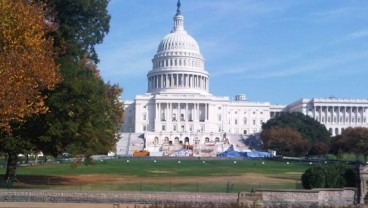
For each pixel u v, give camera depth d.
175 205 32.16
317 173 41.72
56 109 50.34
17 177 59.44
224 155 182.88
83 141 52.62
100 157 155.25
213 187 52.03
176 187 51.62
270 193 39.34
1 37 40.53
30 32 41.78
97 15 62.50
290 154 176.12
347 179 41.62
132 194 40.06
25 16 41.66
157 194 40.12
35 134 51.41
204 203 35.62
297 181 58.41
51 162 110.88
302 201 39.22
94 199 39.84
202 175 73.50
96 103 52.59
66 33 57.03
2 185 49.59
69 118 51.12
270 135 179.00
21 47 40.94
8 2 41.38
